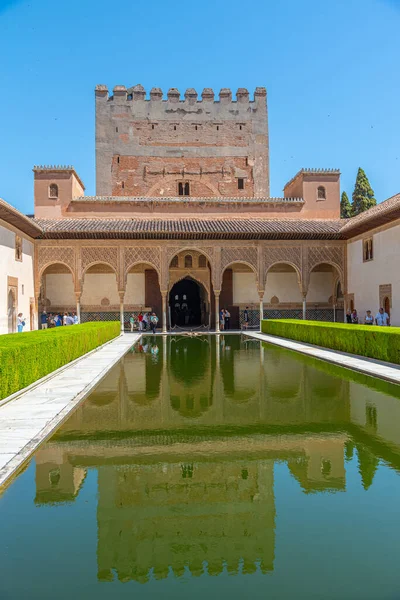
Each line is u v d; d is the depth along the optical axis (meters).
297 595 2.38
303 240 21.25
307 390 7.42
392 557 2.71
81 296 22.47
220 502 3.40
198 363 10.91
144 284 22.75
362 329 11.16
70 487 3.67
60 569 2.64
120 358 11.94
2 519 3.18
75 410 6.17
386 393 7.13
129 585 2.49
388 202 19.19
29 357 7.40
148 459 4.27
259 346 15.20
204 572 2.61
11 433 4.87
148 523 3.13
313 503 3.37
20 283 17.97
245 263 21.00
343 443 4.68
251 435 4.98
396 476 3.82
